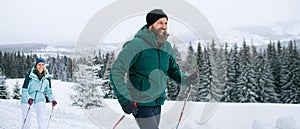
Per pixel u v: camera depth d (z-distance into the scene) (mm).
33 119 6855
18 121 6711
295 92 30219
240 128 4555
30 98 4809
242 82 28781
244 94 28688
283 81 31094
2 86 35438
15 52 49531
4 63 48719
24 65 49375
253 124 4414
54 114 7570
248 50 29984
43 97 4996
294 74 30438
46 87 5242
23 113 4922
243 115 5391
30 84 4891
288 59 30953
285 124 4207
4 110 8766
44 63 5035
